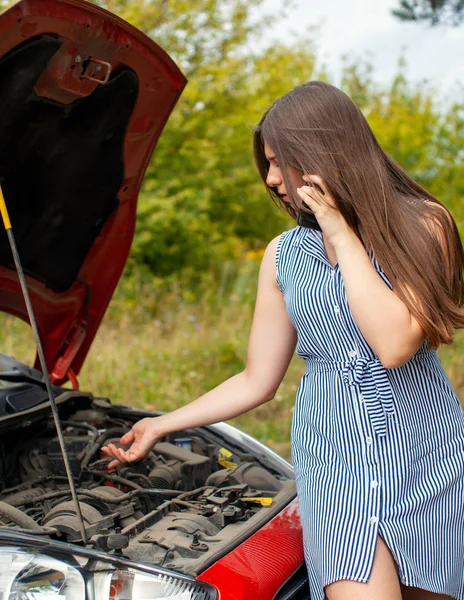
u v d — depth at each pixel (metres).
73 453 2.79
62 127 2.75
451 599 2.02
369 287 1.88
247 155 10.23
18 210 2.93
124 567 1.85
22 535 1.94
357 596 1.87
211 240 9.82
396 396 1.97
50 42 2.43
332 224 1.94
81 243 3.16
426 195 2.10
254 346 2.32
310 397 2.09
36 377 3.23
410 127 11.27
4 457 2.74
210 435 3.20
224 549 2.10
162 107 2.93
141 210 8.80
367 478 1.94
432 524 1.95
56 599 1.76
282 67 10.45
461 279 2.04
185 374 6.50
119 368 6.30
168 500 2.47
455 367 6.31
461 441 2.02
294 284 2.10
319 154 1.97
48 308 3.28
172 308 8.42
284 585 2.12
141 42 2.66
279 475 3.00
